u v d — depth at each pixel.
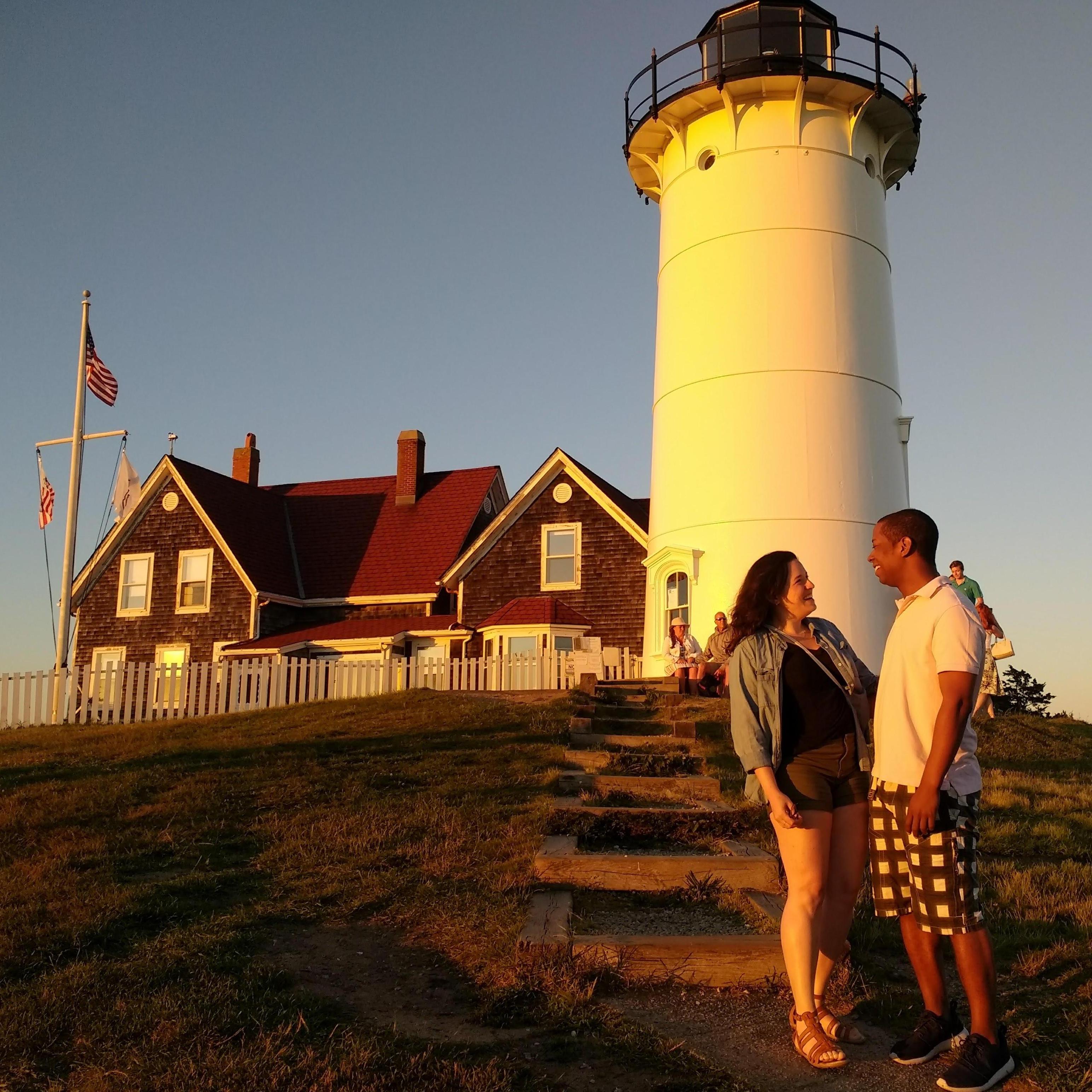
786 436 20.36
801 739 5.22
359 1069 4.61
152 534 33.59
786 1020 5.32
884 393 21.23
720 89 21.42
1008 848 9.30
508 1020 5.23
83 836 8.93
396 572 32.78
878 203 22.45
